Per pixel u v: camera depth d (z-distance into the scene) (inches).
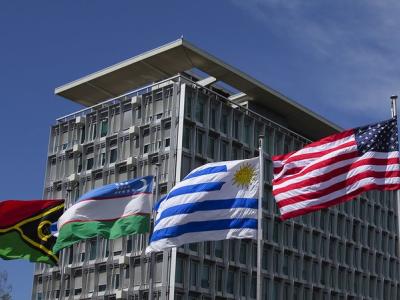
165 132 2925.7
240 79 3235.7
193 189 1380.4
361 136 1238.3
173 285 2674.7
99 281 2942.9
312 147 1275.8
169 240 1373.0
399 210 1212.5
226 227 1354.6
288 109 3481.8
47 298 3105.3
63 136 3346.5
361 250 3725.4
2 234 1814.7
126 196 1662.2
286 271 3189.0
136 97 3061.0
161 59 3125.0
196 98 2970.0
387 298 3868.1
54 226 1854.1
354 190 1219.9
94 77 3307.1
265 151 3218.5
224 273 2891.2
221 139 3021.7
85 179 3161.9
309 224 3376.0
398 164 1203.2
